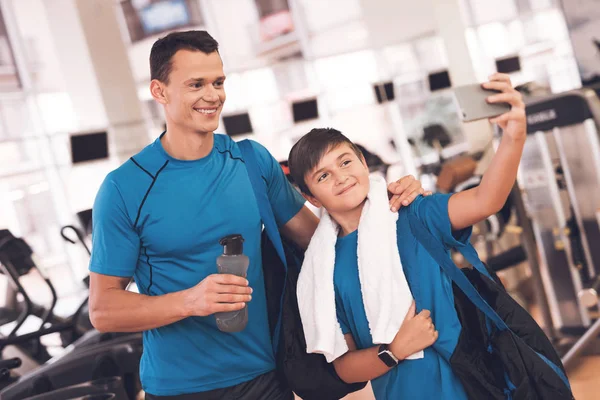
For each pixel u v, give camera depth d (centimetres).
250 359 188
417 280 166
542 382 155
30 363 461
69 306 645
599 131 365
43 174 662
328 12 842
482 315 164
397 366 168
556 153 382
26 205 653
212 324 183
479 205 159
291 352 185
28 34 662
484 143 791
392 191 176
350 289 171
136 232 181
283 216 206
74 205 669
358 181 171
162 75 174
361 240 168
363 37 849
